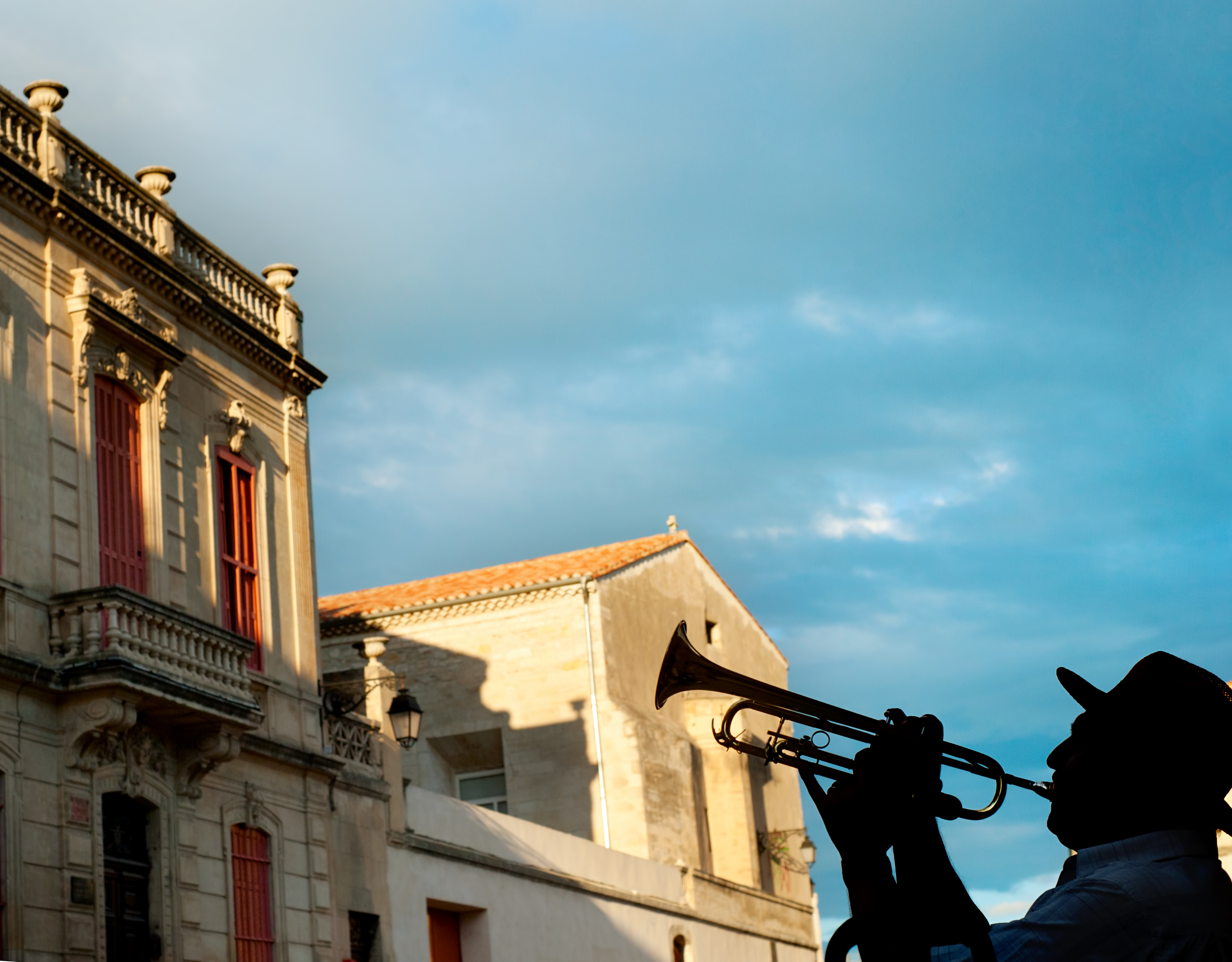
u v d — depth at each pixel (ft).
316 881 79.00
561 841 108.06
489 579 135.95
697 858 132.98
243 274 84.23
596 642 127.34
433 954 92.02
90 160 71.46
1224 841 91.25
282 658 81.15
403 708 88.89
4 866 58.13
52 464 65.31
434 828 92.84
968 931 7.34
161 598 71.26
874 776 8.02
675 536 150.61
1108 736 7.79
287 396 86.79
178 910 67.41
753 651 161.58
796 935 147.95
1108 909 7.07
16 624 61.16
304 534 85.81
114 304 70.64
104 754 63.82
